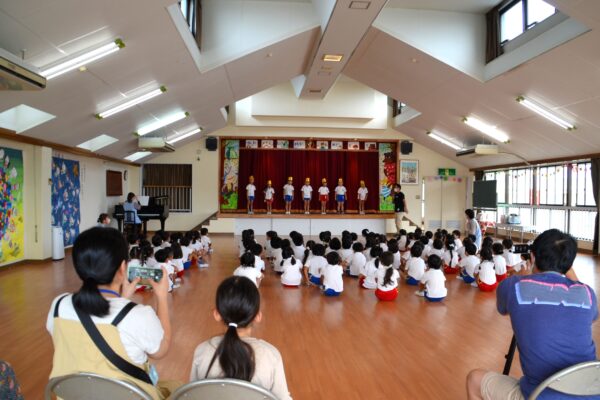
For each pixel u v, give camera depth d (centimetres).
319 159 1396
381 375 298
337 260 527
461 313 457
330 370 305
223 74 730
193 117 977
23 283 576
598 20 480
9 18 362
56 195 818
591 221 938
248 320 141
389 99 1359
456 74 764
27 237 738
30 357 325
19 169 709
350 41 671
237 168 1345
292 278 572
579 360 152
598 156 872
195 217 1314
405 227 1309
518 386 169
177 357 329
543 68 633
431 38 734
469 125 988
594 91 636
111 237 141
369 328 404
